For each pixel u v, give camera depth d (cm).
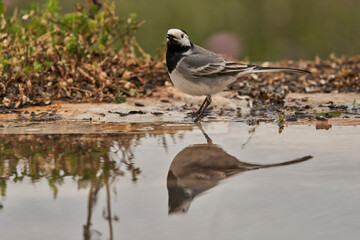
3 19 1414
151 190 593
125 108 1218
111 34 1539
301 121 1108
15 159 736
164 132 975
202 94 1228
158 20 2423
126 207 538
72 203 546
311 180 635
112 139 898
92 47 1455
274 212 526
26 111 1155
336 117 1146
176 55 1212
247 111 1232
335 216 513
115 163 719
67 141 874
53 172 665
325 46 2362
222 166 705
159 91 1396
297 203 550
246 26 2425
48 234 468
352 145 843
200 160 742
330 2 2450
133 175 656
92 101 1265
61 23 1473
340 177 647
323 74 1641
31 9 1516
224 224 494
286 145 847
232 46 2034
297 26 2423
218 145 850
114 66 1410
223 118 1152
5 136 913
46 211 523
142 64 1522
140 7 2477
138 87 1390
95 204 544
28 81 1229
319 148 820
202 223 498
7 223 490
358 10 2427
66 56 1361
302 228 483
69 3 2311
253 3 2470
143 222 499
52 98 1272
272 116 1170
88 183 621
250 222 500
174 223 496
